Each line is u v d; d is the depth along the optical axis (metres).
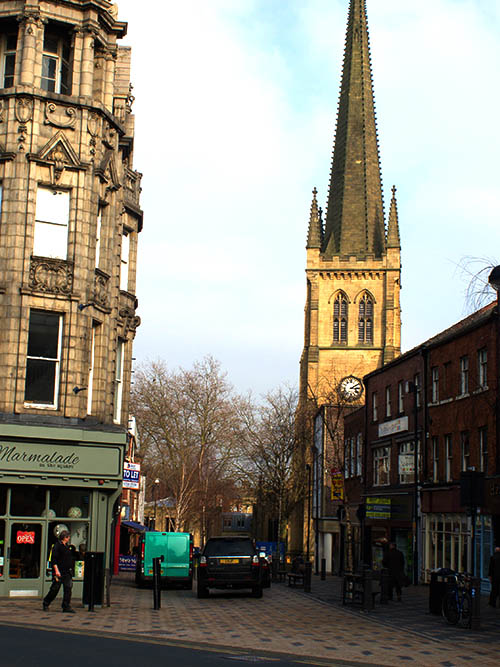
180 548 35.91
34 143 26.88
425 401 42.91
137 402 79.25
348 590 28.34
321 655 15.46
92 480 26.36
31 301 26.25
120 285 33.09
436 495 40.47
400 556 30.81
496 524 33.34
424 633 19.58
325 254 110.12
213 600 29.17
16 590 25.20
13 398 25.72
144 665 12.77
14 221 26.38
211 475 79.69
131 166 35.00
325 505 72.31
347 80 118.81
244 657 14.61
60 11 27.59
